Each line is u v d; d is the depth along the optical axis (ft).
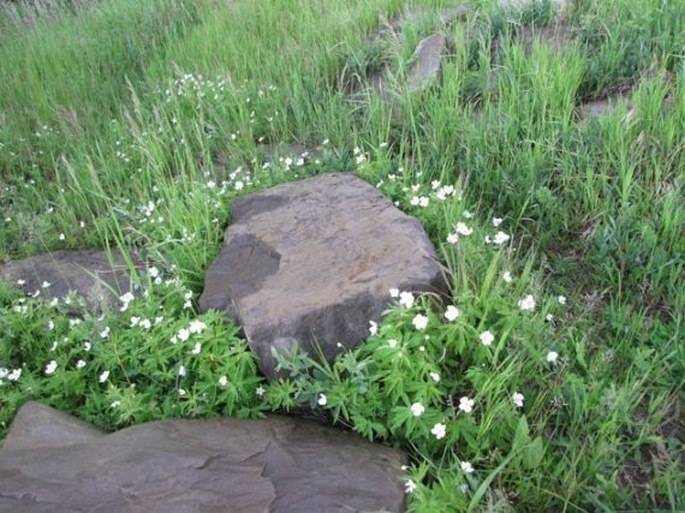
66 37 13.85
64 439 4.77
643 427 4.53
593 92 8.34
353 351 5.05
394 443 4.57
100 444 4.55
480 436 4.35
